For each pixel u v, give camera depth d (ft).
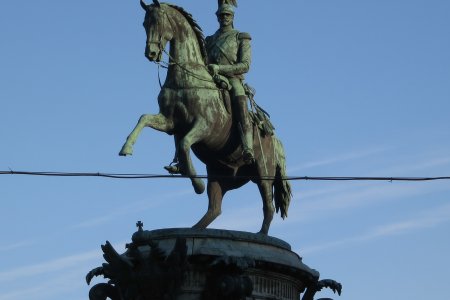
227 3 80.12
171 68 74.43
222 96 75.36
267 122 78.54
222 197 77.92
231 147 75.77
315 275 74.59
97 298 71.61
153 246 67.97
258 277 70.33
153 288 67.72
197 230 70.23
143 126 71.00
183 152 71.56
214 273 68.90
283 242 72.90
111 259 68.95
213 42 79.05
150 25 73.31
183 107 73.15
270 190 78.13
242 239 70.54
